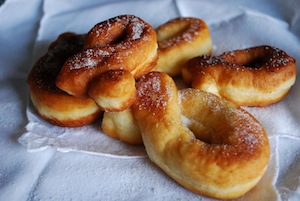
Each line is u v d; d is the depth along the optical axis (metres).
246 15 0.58
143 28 0.42
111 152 0.41
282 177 0.38
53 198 0.37
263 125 0.42
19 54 0.55
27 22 0.61
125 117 0.40
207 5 0.61
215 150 0.35
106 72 0.38
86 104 0.42
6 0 0.64
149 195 0.37
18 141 0.42
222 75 0.44
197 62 0.45
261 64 0.45
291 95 0.45
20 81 0.51
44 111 0.43
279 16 0.58
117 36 0.42
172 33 0.52
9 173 0.40
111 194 0.37
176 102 0.40
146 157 0.40
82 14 0.61
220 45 0.54
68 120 0.43
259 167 0.35
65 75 0.38
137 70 0.40
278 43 0.53
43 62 0.46
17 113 0.46
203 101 0.40
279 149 0.40
